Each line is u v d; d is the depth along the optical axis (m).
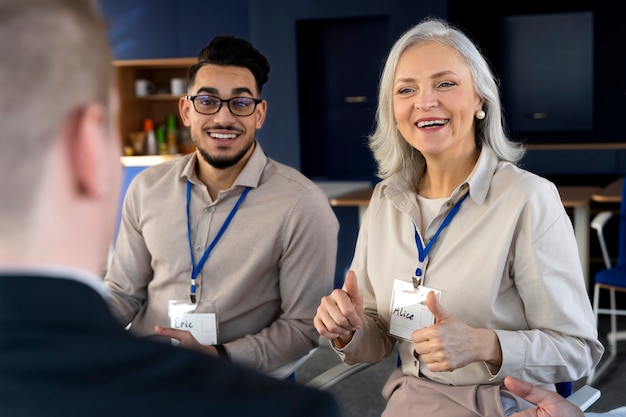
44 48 0.44
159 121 7.01
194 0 6.41
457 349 1.63
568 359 1.70
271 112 6.18
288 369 2.17
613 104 6.62
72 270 0.47
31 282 0.44
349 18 5.99
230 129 2.19
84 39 0.46
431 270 1.85
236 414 0.46
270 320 2.27
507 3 6.68
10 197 0.44
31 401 0.42
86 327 0.45
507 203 1.76
